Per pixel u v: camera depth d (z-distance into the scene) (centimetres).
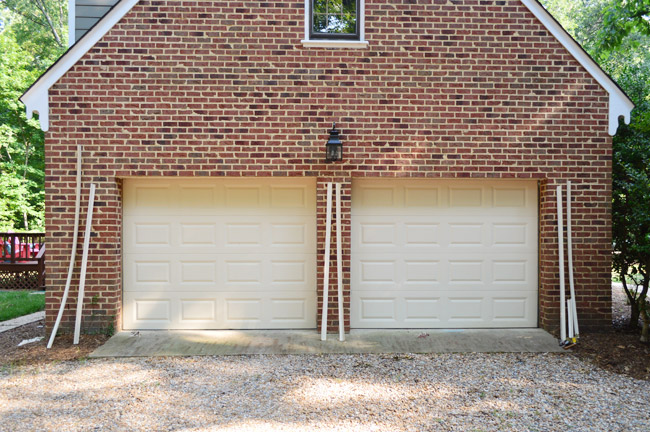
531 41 689
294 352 611
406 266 711
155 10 669
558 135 691
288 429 407
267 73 677
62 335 662
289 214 707
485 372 547
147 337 666
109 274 670
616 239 742
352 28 696
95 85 666
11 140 1800
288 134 679
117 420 425
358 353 609
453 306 714
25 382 515
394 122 684
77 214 657
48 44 2523
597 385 510
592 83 693
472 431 406
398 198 709
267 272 706
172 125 671
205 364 570
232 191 704
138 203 698
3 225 1769
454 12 685
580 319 690
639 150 727
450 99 686
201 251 704
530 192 715
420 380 522
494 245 714
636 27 1105
